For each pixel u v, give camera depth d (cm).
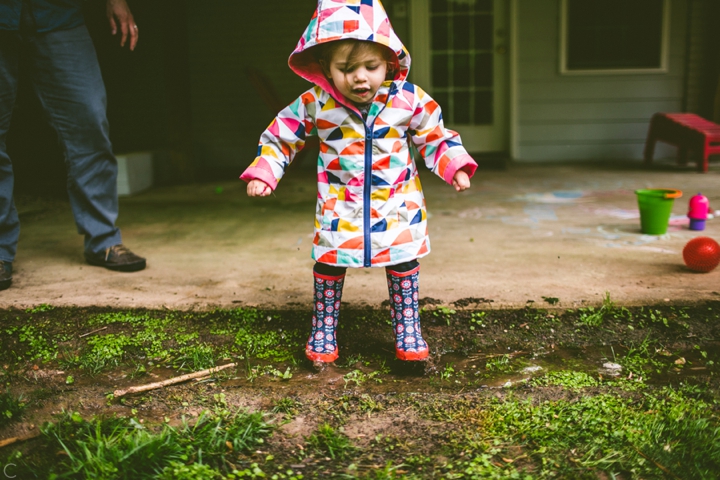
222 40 821
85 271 359
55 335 276
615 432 189
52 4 318
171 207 571
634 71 805
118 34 795
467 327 278
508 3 812
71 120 336
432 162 229
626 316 282
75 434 192
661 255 370
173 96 705
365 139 217
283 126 227
